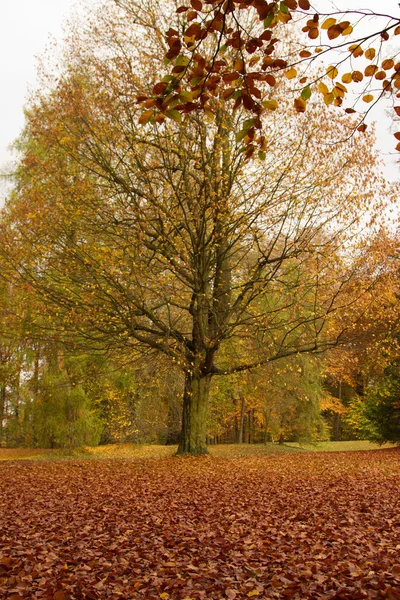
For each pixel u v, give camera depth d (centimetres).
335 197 1638
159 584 548
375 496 1047
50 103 1733
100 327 1606
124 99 1594
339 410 3791
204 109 455
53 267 1588
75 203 1563
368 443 3441
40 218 1545
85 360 2403
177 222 1565
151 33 1642
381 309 1739
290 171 1612
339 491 1120
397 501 988
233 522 834
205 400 1953
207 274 1723
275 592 511
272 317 1762
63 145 1592
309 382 2972
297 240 1636
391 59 461
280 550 668
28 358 2462
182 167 1634
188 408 1948
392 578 528
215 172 1620
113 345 1722
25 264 1641
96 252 1512
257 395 3027
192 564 619
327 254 1608
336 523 813
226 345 2030
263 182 1627
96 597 510
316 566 575
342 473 1450
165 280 1573
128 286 1545
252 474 1420
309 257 1650
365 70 470
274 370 2130
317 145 1605
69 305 1579
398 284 1806
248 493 1109
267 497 1058
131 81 1570
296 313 1814
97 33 1697
